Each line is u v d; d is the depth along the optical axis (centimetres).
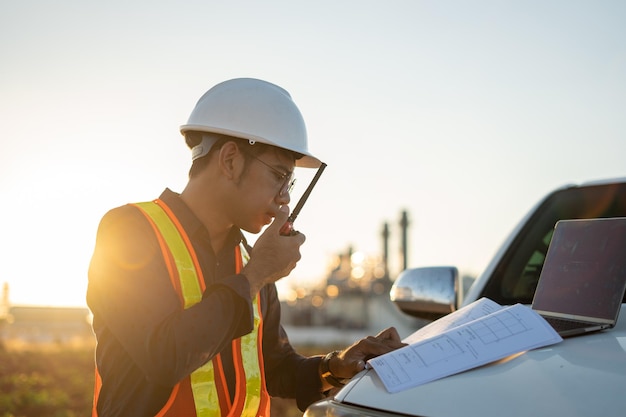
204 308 179
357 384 170
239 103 202
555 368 156
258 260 192
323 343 2997
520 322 178
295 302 4350
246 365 204
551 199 312
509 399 147
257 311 216
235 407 198
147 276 184
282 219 196
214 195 202
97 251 191
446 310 269
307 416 169
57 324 3828
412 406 154
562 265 217
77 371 1535
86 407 1154
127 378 190
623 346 167
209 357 180
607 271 198
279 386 239
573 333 182
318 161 213
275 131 201
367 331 3772
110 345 193
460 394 153
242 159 199
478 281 293
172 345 174
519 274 289
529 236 301
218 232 207
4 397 1104
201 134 205
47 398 1156
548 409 142
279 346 240
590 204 300
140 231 190
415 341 203
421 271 279
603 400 140
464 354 168
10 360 1641
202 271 199
